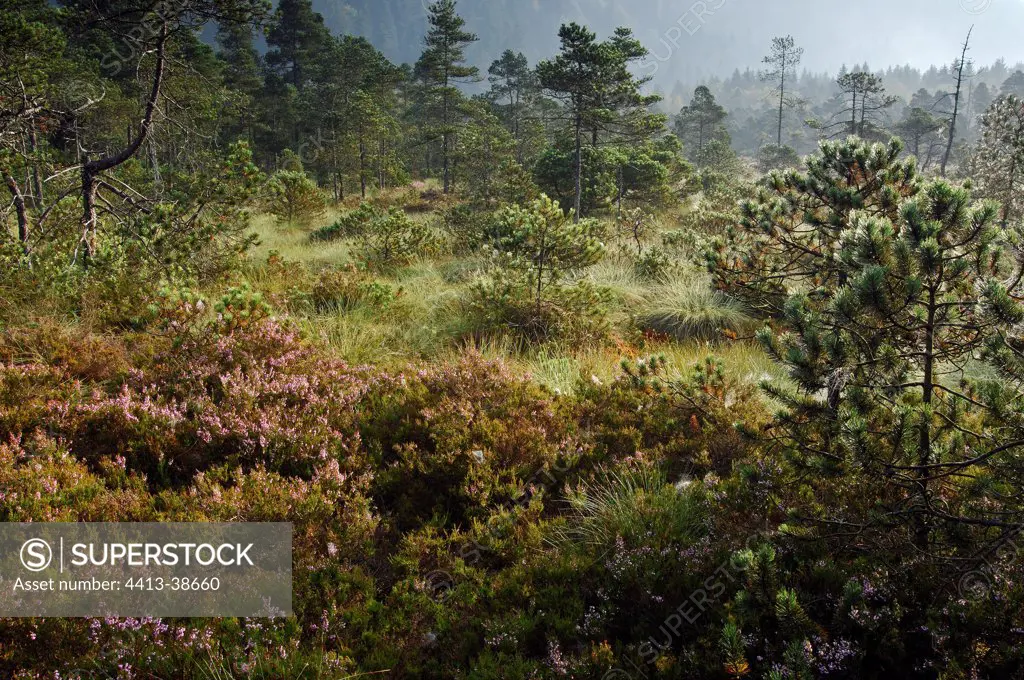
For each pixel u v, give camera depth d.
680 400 5.45
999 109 18.50
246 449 4.46
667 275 11.16
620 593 3.37
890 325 3.35
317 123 40.84
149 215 8.80
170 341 5.75
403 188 39.25
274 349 5.97
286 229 18.81
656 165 25.89
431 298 9.53
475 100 51.28
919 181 5.32
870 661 2.75
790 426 3.57
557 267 8.95
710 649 2.88
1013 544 2.78
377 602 3.33
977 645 2.58
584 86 20.36
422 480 4.52
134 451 4.34
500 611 3.33
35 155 9.84
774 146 72.44
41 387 4.92
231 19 9.70
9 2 14.42
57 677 2.45
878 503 3.26
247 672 2.68
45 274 7.06
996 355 3.03
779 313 6.02
